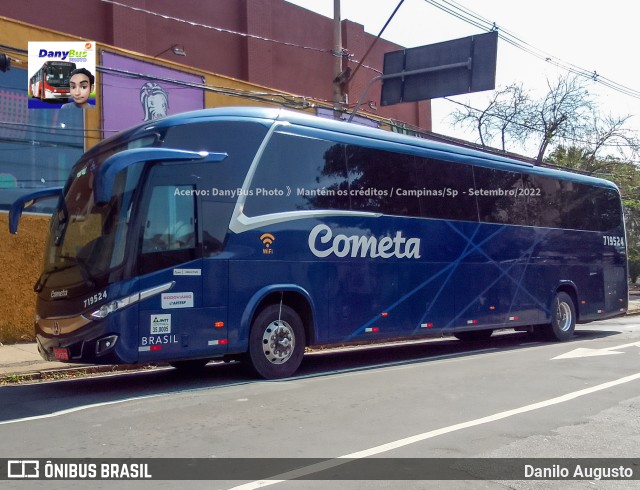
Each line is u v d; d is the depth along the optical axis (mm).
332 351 15148
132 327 8820
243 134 10219
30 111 14742
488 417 7613
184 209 9469
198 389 9430
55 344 9164
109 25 17938
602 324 22312
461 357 13133
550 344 15531
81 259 9156
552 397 8773
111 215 9086
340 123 11719
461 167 13797
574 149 35875
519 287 14922
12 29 14484
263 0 21562
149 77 14656
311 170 11008
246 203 10102
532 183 15594
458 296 13383
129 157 8664
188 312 9344
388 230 12117
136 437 6715
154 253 9102
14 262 14477
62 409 8219
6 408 8383
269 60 21656
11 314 14391
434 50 17125
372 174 12000
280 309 10461
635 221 44219
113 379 10828
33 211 14820
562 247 16266
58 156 15141
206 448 6309
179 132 9555
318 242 10961
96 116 15695
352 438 6676
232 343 9773
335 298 11141
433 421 7406
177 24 19531
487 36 16422
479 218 14031
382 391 9141
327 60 23938
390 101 17656
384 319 11898
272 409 7973
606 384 9734
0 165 14273
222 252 9758
